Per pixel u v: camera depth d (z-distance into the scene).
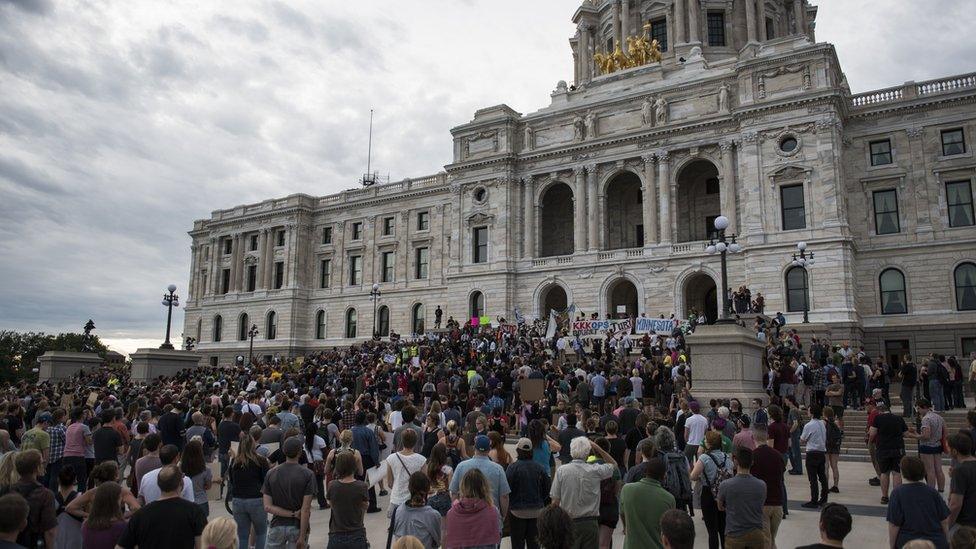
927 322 49.00
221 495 20.38
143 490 10.88
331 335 83.50
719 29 75.94
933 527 9.60
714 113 56.09
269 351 84.50
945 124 50.50
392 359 46.72
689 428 18.12
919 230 50.34
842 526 7.57
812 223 50.00
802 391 30.52
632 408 19.58
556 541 7.88
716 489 12.52
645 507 9.85
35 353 121.19
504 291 63.00
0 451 15.95
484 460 11.14
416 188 79.12
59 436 17.77
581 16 84.94
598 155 61.06
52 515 10.19
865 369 34.31
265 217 89.31
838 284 48.28
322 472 18.70
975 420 13.62
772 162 52.03
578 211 61.56
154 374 53.91
